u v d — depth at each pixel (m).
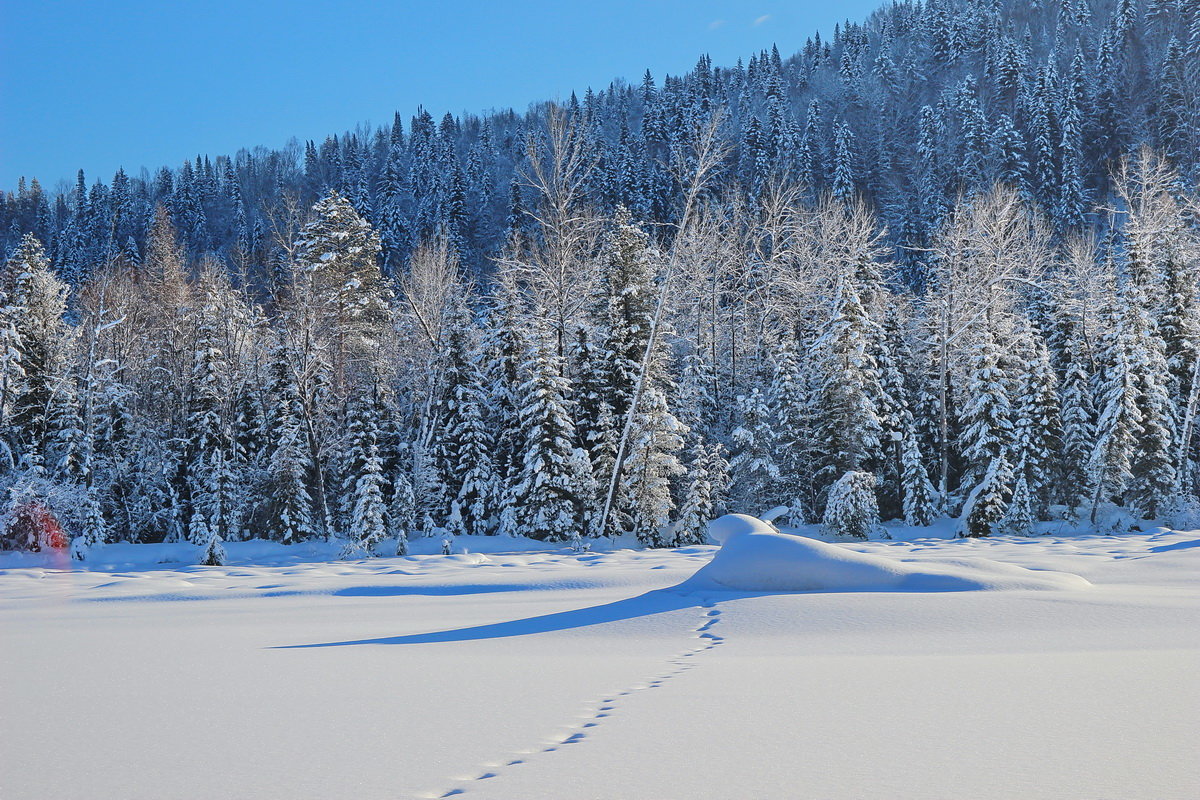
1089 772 3.23
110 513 39.75
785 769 3.31
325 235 43.66
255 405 42.53
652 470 34.22
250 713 4.68
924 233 79.81
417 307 41.41
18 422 38.69
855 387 37.62
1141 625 8.69
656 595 13.19
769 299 47.50
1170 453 40.31
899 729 4.03
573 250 41.12
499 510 38.56
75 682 5.92
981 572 12.70
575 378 39.72
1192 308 43.66
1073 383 41.44
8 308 35.31
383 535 32.19
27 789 3.13
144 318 46.28
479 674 6.18
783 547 13.32
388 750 3.73
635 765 3.40
